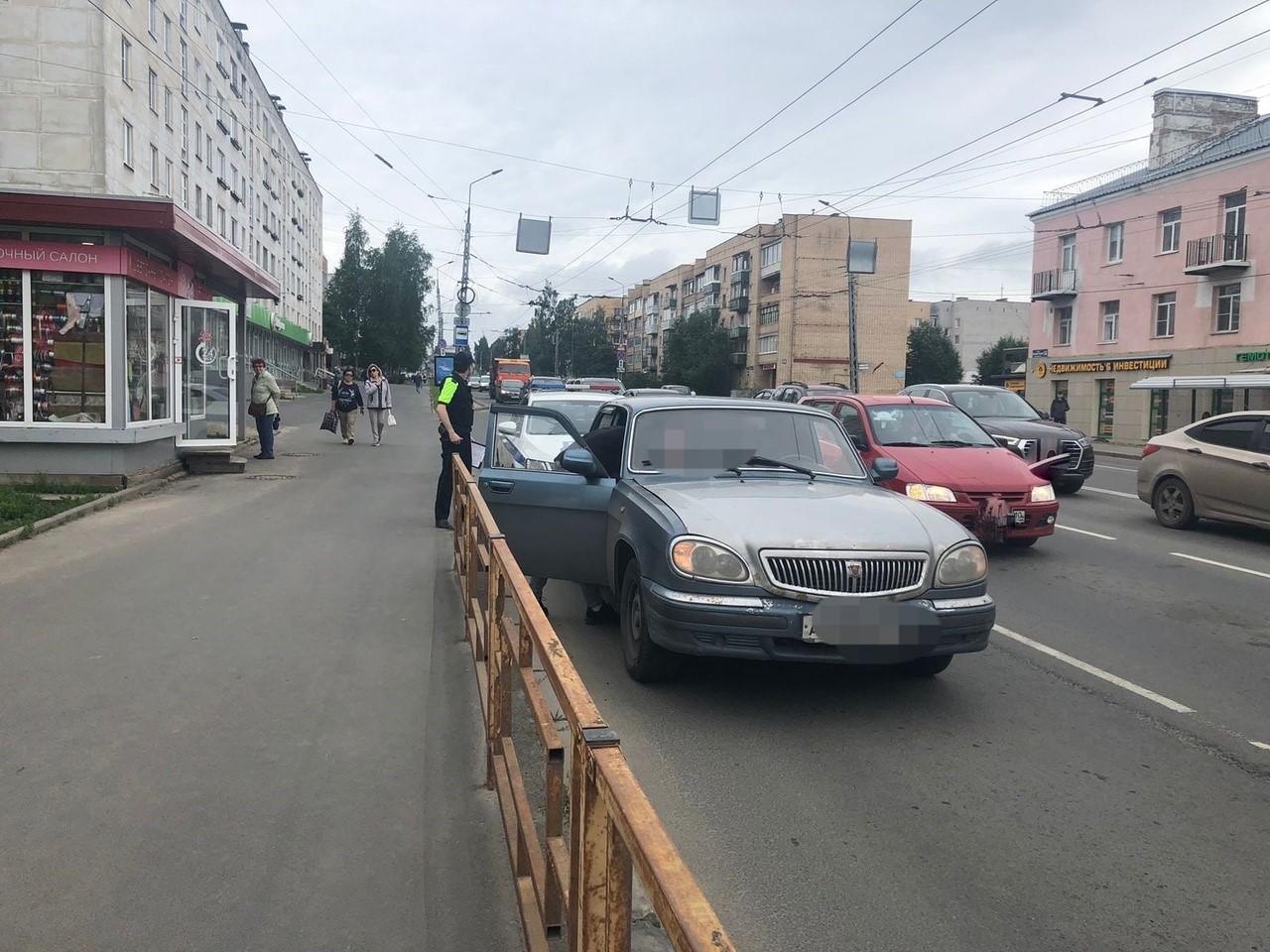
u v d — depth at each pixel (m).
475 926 3.06
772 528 4.90
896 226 65.00
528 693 2.94
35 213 11.47
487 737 4.06
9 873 3.29
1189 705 5.33
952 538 5.05
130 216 11.68
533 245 27.33
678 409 6.47
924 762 4.47
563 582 8.20
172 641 5.98
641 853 1.55
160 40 30.17
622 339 98.12
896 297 65.25
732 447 6.31
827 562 4.79
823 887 3.36
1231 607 7.71
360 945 2.95
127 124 26.70
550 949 2.70
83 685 5.14
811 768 4.38
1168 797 4.13
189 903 3.13
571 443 6.99
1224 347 31.25
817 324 64.38
